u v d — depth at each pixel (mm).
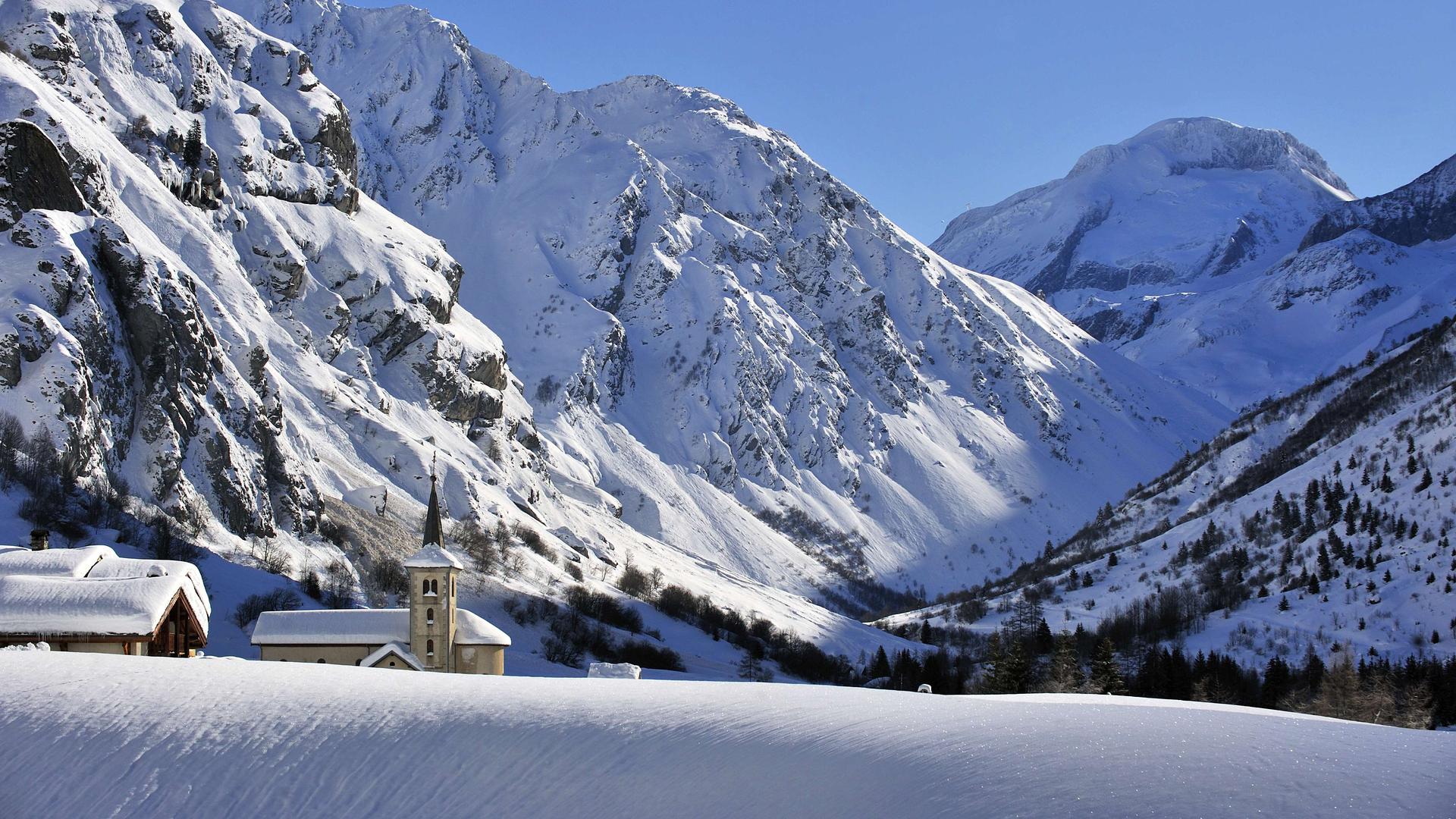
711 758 61094
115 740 64625
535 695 69625
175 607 105625
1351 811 50969
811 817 55750
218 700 68562
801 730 63469
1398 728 63906
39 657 74625
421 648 135625
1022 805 53281
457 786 61219
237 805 61250
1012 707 67625
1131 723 62469
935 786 56062
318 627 137125
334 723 66125
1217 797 52500
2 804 61781
